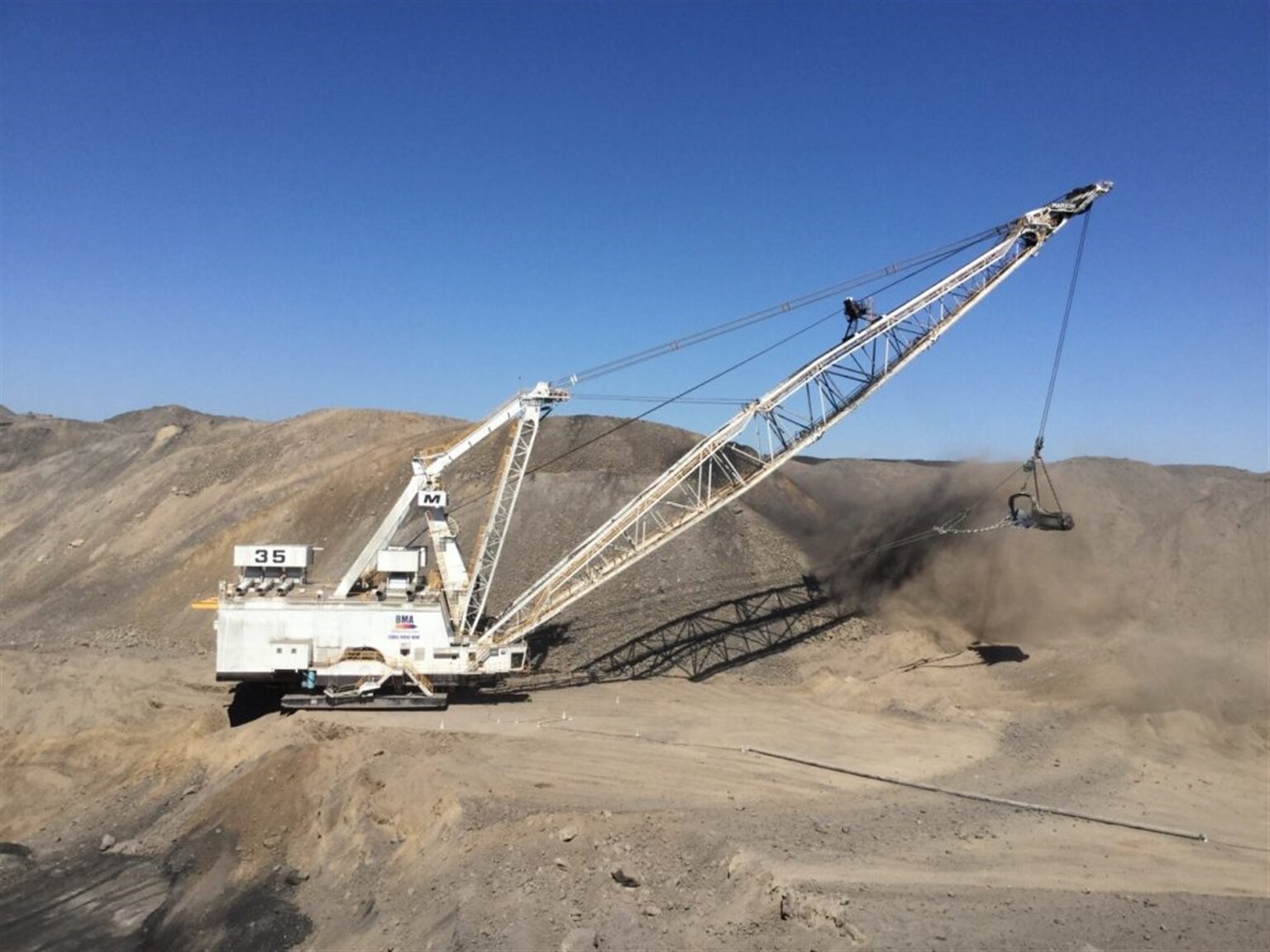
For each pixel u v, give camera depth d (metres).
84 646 47.56
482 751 28.56
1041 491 47.62
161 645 47.72
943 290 38.53
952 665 39.19
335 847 24.00
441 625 34.41
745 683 39.16
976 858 21.19
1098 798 25.78
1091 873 20.48
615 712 34.62
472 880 19.28
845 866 19.89
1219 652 36.03
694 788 26.02
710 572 46.22
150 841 26.88
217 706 36.66
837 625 43.25
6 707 35.03
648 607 43.97
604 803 23.98
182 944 21.95
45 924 23.22
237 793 26.89
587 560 37.19
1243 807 25.36
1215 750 30.02
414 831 23.02
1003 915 17.48
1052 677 36.69
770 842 21.20
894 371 38.75
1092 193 38.16
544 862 19.34
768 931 16.23
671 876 18.50
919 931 16.16
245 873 24.25
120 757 32.53
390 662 34.00
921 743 30.98
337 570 52.25
